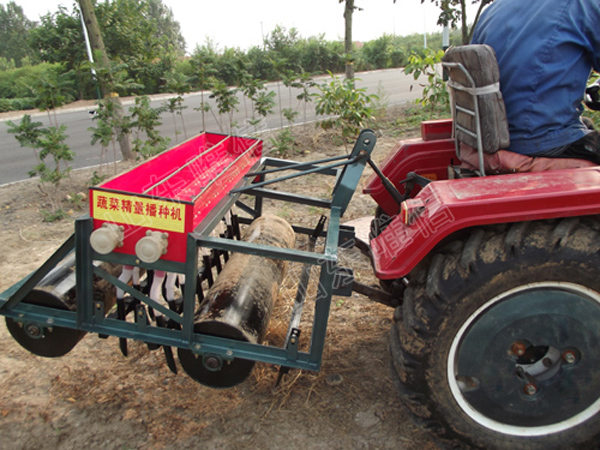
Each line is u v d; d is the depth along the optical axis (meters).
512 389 2.05
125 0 24.06
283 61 7.98
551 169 2.18
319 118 10.77
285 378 2.73
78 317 2.26
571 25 2.02
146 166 2.67
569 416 2.09
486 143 2.15
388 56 30.89
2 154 9.63
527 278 1.88
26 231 5.05
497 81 2.09
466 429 2.09
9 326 2.42
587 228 1.89
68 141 10.34
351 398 2.59
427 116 9.35
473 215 1.86
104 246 2.05
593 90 2.84
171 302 2.56
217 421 2.47
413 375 2.02
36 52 22.86
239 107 13.51
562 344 1.99
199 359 2.29
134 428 2.44
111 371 2.85
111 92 6.62
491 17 2.32
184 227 2.05
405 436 2.34
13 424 2.48
